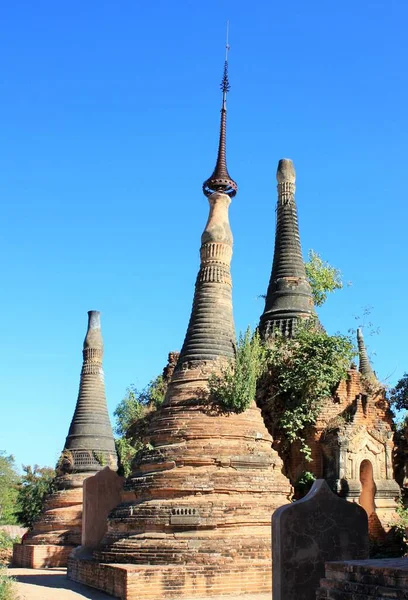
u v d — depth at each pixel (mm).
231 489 26328
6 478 74375
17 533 62531
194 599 23297
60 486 45000
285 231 42906
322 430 33906
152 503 26484
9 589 21969
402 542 29969
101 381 48438
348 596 13836
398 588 12789
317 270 53219
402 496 34219
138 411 41875
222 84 35625
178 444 27562
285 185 44094
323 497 18891
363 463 33531
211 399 28422
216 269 31953
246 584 24375
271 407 34938
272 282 41969
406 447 35156
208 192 33594
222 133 34656
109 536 27688
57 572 35594
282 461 31812
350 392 35000
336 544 18625
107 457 45875
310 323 38406
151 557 25016
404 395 35812
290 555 18188
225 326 31078
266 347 36438
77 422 46969
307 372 34219
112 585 24266
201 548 24719
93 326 49156
